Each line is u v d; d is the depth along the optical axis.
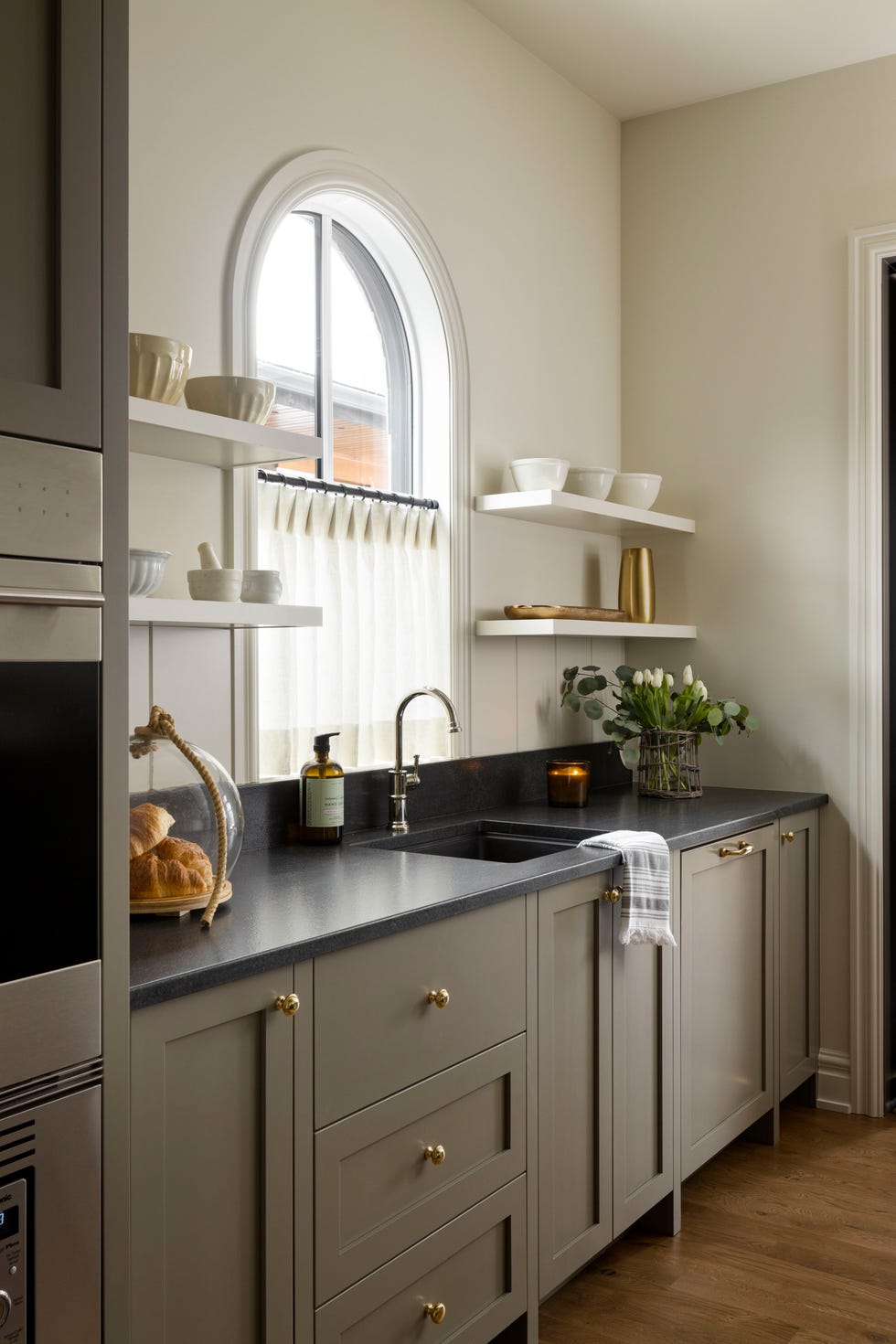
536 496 2.96
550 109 3.40
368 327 2.96
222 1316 1.49
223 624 2.07
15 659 1.19
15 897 1.19
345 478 2.89
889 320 3.38
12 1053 1.19
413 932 1.82
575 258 3.53
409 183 2.83
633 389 3.76
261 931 1.65
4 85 1.20
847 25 3.13
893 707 3.43
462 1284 1.96
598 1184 2.33
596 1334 2.22
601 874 2.35
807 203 3.44
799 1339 2.19
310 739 2.58
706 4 3.03
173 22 2.20
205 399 2.02
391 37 2.77
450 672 2.97
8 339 1.20
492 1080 2.02
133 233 2.12
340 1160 1.68
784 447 3.48
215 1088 1.48
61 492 1.24
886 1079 3.37
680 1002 2.65
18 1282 1.19
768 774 3.50
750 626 3.54
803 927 3.31
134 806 1.85
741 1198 2.80
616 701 3.71
